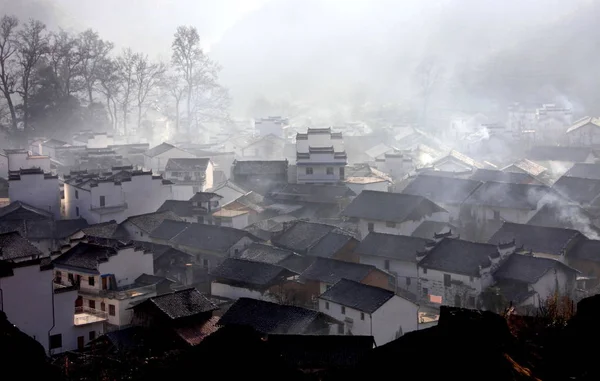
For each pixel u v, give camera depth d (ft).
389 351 64.23
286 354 130.11
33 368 75.92
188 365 67.82
